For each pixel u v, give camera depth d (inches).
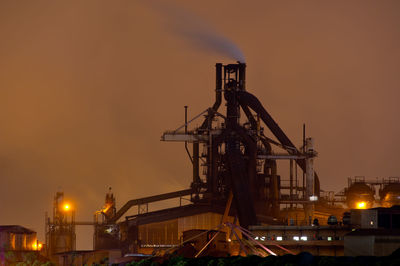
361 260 5349.4
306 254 5733.3
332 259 5374.0
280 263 5659.5
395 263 4916.3
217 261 6314.0
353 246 6968.5
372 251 6811.0
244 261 6028.5
